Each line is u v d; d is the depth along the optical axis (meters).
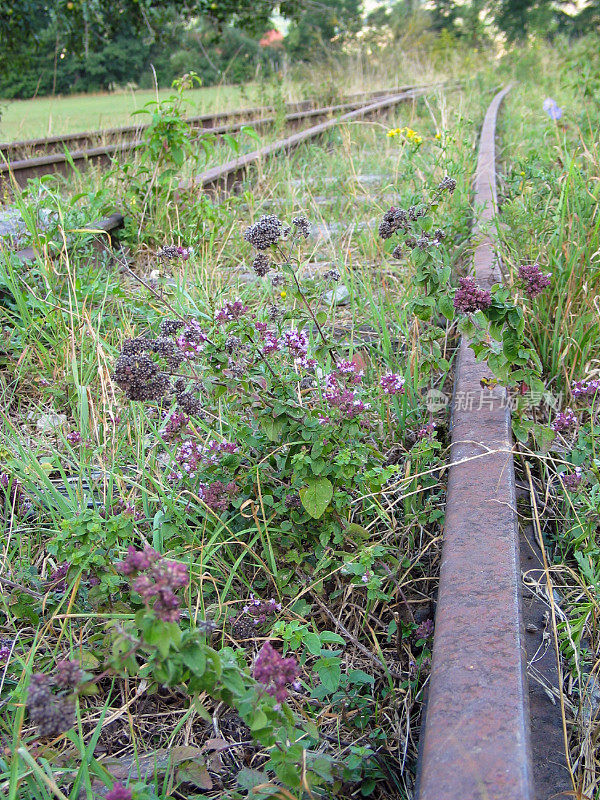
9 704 1.80
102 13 13.06
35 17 13.32
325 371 2.99
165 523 2.25
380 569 2.16
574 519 2.32
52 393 3.36
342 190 6.56
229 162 7.46
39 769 1.48
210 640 1.96
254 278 4.46
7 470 2.62
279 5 16.41
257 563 2.27
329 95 15.05
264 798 1.44
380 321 3.49
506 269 3.66
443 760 1.22
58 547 1.97
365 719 1.81
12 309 3.92
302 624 2.08
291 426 2.27
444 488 2.55
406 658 2.00
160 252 3.62
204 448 2.37
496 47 24.25
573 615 2.03
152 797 1.49
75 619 2.08
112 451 2.76
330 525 2.20
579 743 1.66
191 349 2.31
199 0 14.54
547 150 6.35
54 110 22.00
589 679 1.77
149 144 5.56
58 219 4.54
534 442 2.76
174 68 33.41
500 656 1.43
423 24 25.20
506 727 1.27
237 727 1.84
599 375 3.17
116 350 3.46
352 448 2.22
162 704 1.91
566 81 11.04
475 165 6.78
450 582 1.68
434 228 4.03
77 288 3.89
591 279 3.35
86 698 1.91
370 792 1.62
